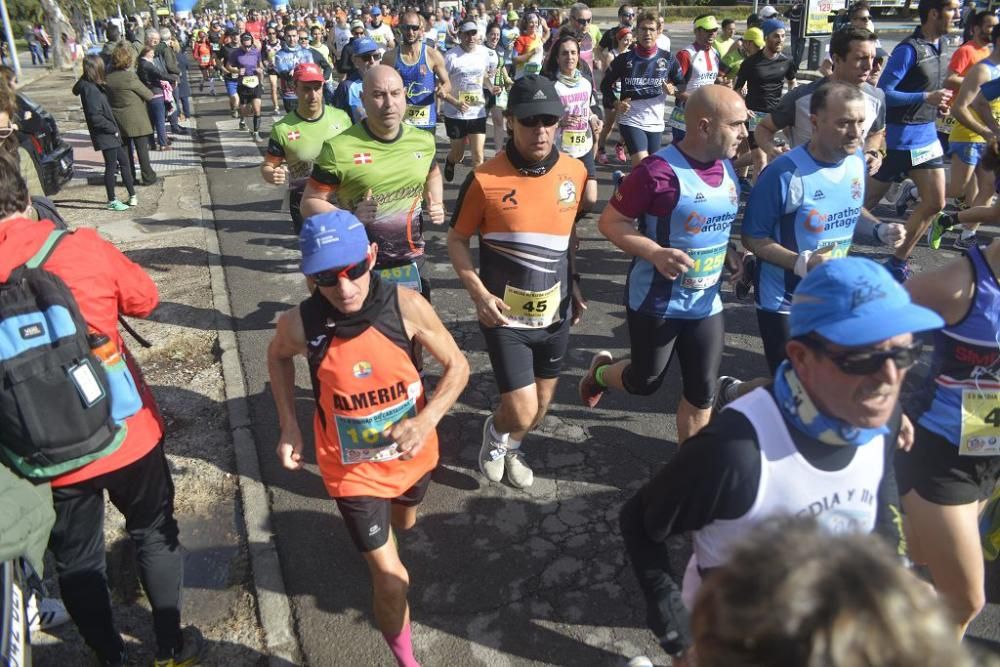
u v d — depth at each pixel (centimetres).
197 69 2847
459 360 277
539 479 414
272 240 823
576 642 311
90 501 264
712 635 102
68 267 248
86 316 251
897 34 2588
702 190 334
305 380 523
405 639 278
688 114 332
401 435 257
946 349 244
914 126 580
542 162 351
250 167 1155
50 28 3075
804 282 167
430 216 453
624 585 340
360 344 258
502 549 363
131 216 923
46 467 244
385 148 421
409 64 872
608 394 498
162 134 1289
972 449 241
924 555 258
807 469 171
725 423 175
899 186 794
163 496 285
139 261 770
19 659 225
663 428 458
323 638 317
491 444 396
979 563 250
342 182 423
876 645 92
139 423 272
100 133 912
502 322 356
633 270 365
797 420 169
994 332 234
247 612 333
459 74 905
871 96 469
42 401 238
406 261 447
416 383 272
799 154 353
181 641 298
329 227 244
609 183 986
